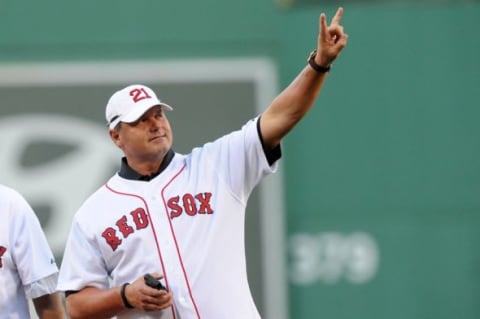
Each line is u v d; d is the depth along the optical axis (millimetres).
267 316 36094
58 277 19219
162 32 37031
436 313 36719
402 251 36844
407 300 36719
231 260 18438
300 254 36812
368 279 36750
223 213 18562
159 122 18922
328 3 37719
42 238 19531
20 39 36906
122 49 36969
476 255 36812
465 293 36656
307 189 36938
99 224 18750
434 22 37531
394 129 37188
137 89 19109
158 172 19031
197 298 18156
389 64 37312
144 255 18438
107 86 36781
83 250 18844
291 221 36938
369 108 37188
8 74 36656
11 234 19141
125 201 18812
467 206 36969
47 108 36594
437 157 37062
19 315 19203
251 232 36344
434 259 36812
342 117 37156
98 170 36188
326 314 36688
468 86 37344
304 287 36719
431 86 37312
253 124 18656
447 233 36844
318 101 37156
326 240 36844
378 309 36750
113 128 19062
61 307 19641
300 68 37000
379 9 37500
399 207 36969
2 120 36438
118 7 37062
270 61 37000
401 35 37438
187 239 18406
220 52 37000
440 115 37188
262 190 36531
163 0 37094
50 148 36281
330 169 37062
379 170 37000
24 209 19375
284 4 37938
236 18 37094
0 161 36094
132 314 18516
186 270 18250
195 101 36688
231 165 18734
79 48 36938
